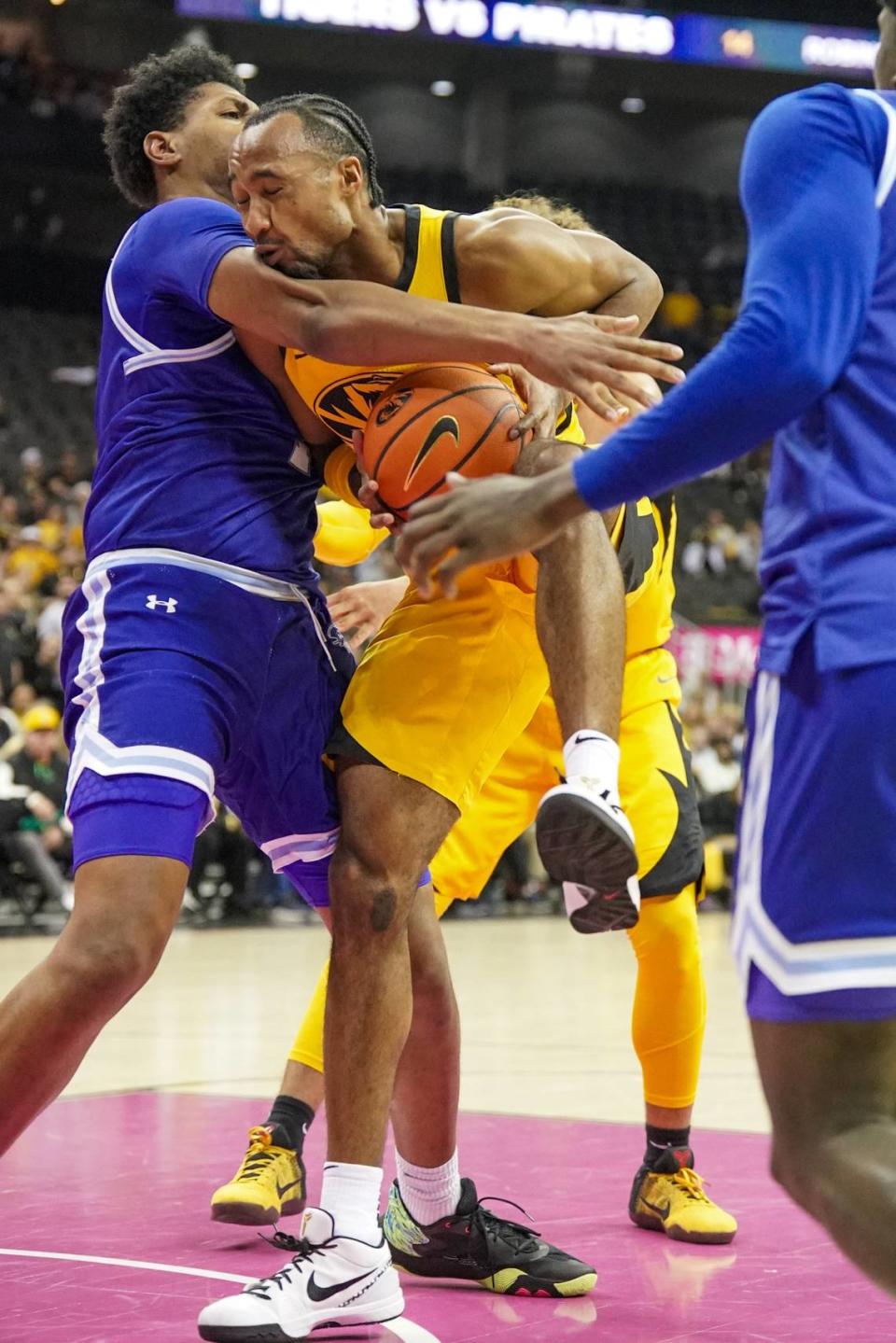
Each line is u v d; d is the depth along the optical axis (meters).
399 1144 4.21
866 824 2.55
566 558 3.56
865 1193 2.48
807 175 2.62
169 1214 4.88
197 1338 3.57
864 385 2.63
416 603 4.03
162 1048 8.59
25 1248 4.46
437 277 3.70
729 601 27.31
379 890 3.69
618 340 3.33
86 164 32.50
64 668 3.96
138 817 3.51
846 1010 2.60
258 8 33.59
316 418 4.06
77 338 31.02
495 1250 4.14
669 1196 4.76
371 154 3.77
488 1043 8.93
